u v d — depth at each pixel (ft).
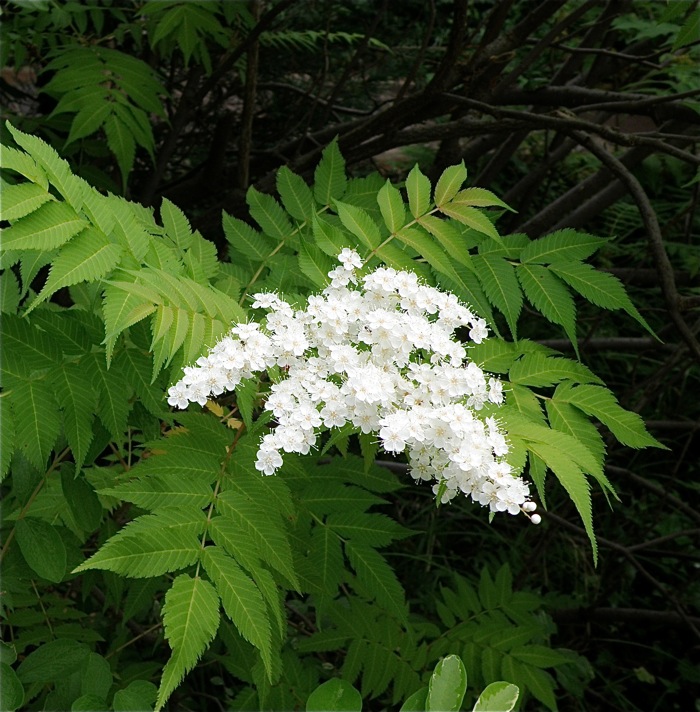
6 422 7.43
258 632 6.26
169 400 6.98
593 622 17.17
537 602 11.45
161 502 7.08
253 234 9.76
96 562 6.11
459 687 5.32
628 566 18.33
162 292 6.86
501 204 8.27
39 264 7.68
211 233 17.75
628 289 19.98
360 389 6.94
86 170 13.94
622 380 21.29
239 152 15.72
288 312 7.57
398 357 7.35
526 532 17.84
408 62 21.57
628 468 19.95
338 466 9.60
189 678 14.11
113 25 17.06
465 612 11.25
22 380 7.68
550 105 15.62
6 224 10.39
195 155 21.59
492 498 6.92
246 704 9.72
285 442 7.02
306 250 8.00
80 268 6.70
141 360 8.01
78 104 11.87
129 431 10.03
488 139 18.33
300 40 18.08
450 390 7.11
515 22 20.56
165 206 9.36
